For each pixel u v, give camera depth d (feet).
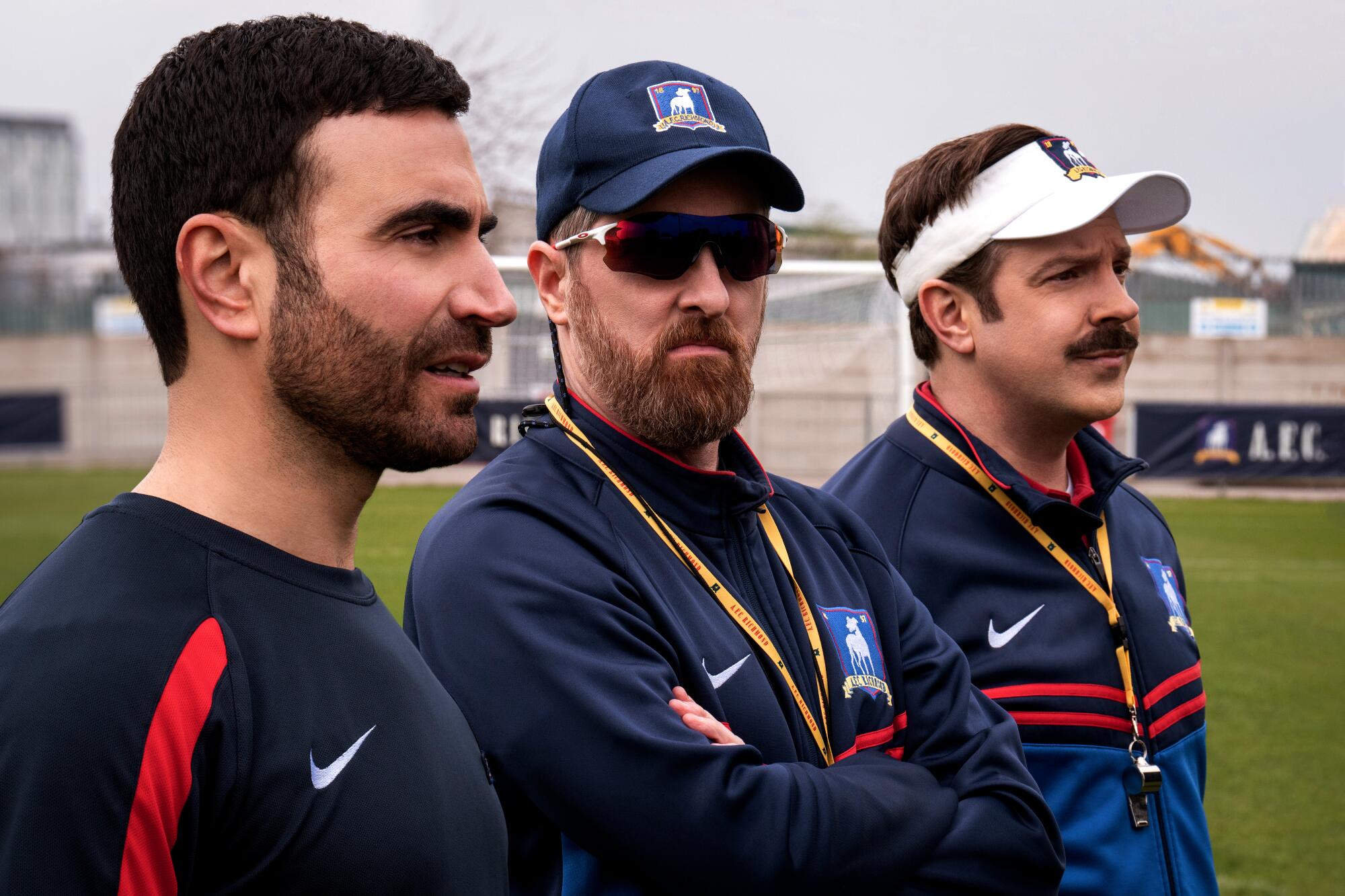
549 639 4.58
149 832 2.88
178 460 3.46
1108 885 6.06
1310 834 15.03
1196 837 6.43
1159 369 53.83
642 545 5.05
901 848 4.66
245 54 3.41
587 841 4.45
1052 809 6.16
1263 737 19.44
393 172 3.43
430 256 3.51
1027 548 6.62
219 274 3.37
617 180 5.09
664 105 5.20
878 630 5.71
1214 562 36.22
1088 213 6.15
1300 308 53.42
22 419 44.93
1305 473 48.26
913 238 6.97
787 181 5.28
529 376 32.96
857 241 42.39
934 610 6.51
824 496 6.15
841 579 5.71
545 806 4.50
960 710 5.54
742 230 5.18
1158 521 7.50
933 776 5.11
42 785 2.76
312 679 3.33
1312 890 13.12
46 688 2.85
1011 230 6.36
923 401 7.07
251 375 3.42
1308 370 53.31
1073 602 6.52
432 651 4.82
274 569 3.41
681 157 5.00
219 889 3.06
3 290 43.86
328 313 3.36
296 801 3.15
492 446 34.30
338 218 3.37
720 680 4.87
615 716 4.45
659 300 5.08
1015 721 5.74
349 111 3.42
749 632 5.07
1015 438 6.76
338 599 3.58
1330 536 40.63
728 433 5.54
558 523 4.94
